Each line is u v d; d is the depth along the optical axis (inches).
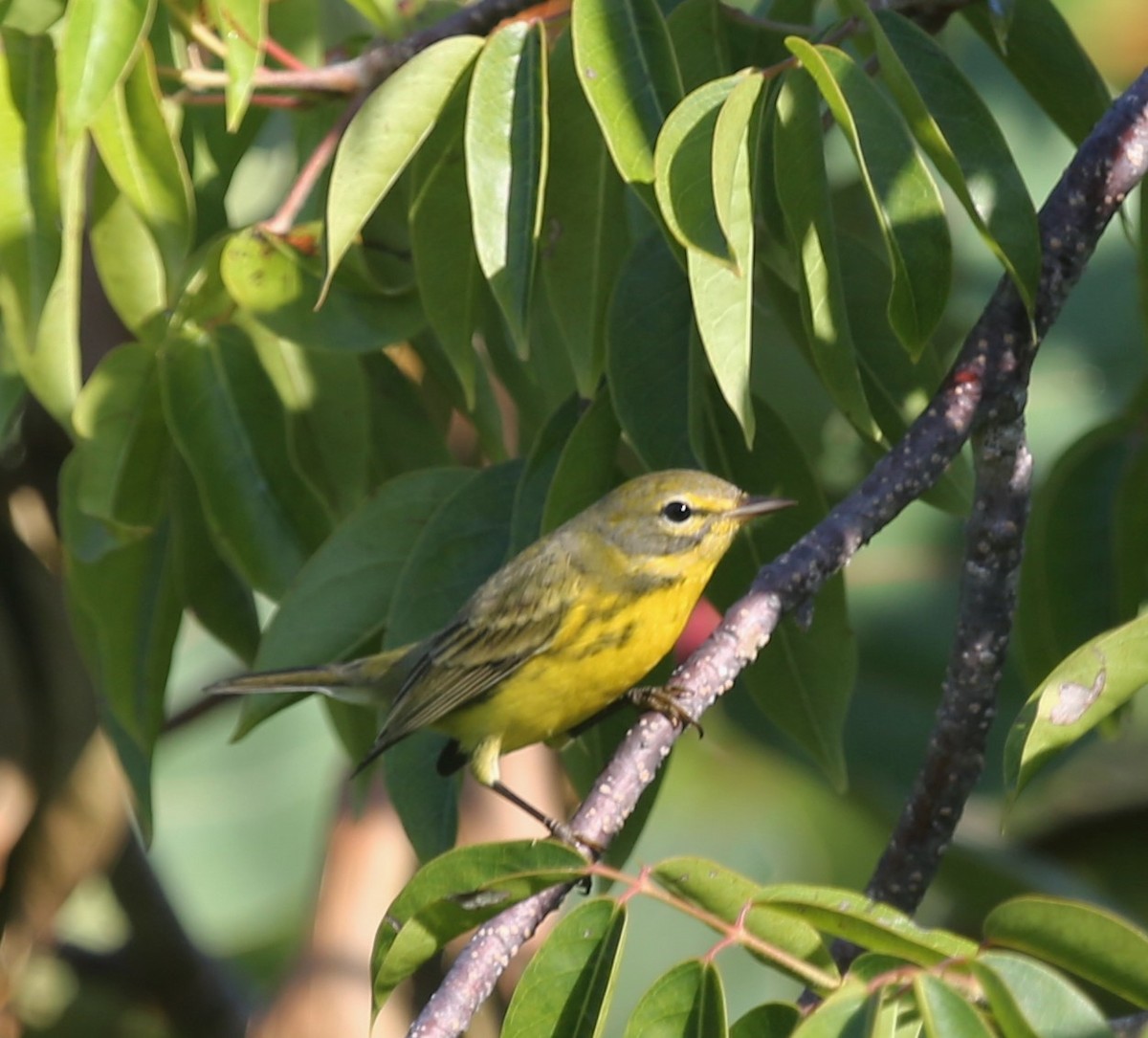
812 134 276.4
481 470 348.8
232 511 331.6
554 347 354.6
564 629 341.1
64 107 260.4
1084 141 318.7
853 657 329.4
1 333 331.3
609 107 264.4
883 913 206.2
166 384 326.0
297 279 318.0
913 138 268.8
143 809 347.3
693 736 529.7
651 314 316.5
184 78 315.6
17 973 465.1
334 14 497.7
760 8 337.1
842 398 280.8
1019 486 298.8
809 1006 249.1
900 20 283.9
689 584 346.9
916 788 319.9
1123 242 572.1
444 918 229.5
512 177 277.9
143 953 488.4
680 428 322.0
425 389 403.5
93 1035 520.4
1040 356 569.3
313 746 611.2
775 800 565.6
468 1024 239.9
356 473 348.8
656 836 559.2
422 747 362.9
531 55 282.5
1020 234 270.2
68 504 339.6
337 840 459.2
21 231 283.3
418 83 286.0
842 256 330.3
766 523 350.9
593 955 215.9
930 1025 192.9
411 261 351.3
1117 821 553.0
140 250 336.5
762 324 463.5
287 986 441.4
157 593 351.3
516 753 493.0
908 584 548.7
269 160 488.1
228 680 359.6
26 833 455.8
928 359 327.3
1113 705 237.1
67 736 452.1
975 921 519.8
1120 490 367.9
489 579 341.1
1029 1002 196.9
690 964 211.8
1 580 450.3
